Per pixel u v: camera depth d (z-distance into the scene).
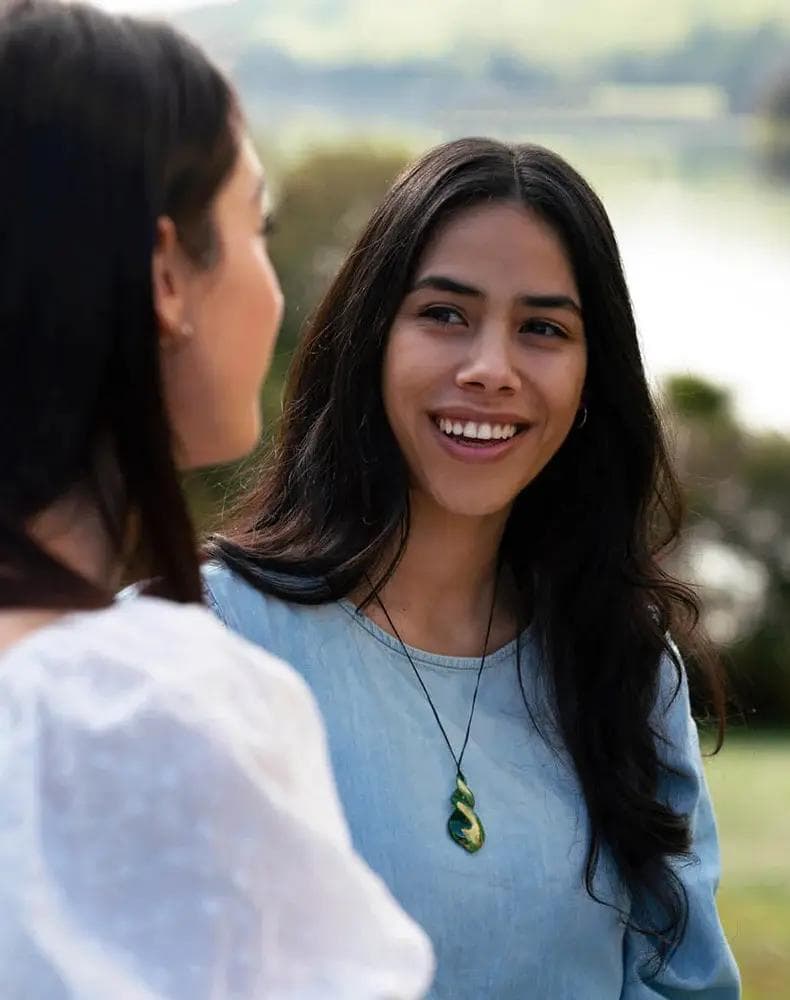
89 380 1.38
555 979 2.49
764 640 12.38
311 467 2.64
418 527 2.62
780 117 22.62
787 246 18.44
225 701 1.33
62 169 1.36
